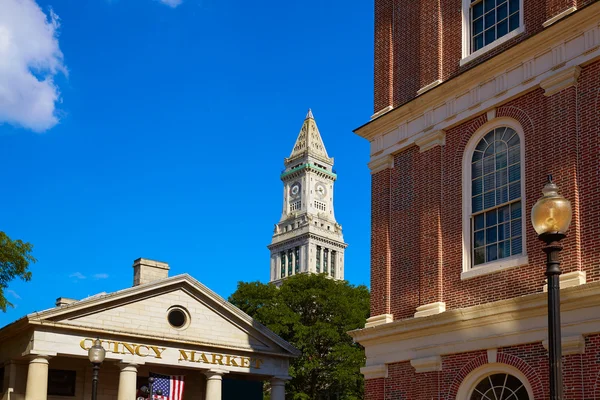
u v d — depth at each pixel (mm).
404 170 23641
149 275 46594
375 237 24125
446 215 21703
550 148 18844
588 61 18312
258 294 66062
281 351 44406
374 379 22625
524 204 19281
